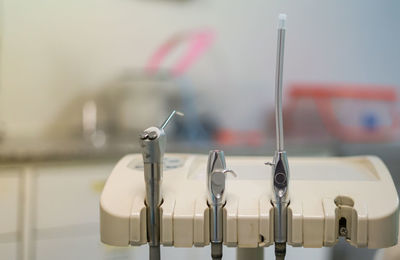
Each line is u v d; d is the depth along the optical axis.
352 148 1.80
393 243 0.50
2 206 1.40
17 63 1.98
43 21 2.01
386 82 2.38
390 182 0.55
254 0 2.24
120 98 2.12
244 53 2.25
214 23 2.21
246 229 0.50
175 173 0.58
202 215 0.50
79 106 2.08
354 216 0.50
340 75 2.34
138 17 2.12
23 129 2.01
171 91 2.18
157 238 0.51
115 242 0.51
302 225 0.49
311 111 2.29
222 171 0.49
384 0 2.36
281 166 0.49
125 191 0.54
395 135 2.30
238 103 2.25
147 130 0.49
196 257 1.04
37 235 1.43
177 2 2.16
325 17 2.31
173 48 2.17
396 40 2.38
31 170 1.43
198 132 2.12
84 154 1.48
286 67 2.27
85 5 2.05
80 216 1.48
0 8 1.94
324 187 0.54
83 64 2.07
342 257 0.89
